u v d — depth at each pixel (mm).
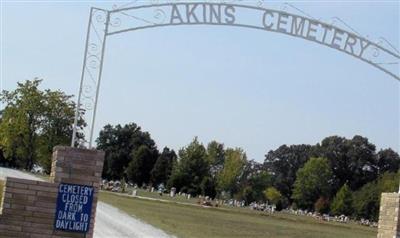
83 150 12414
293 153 155000
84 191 12352
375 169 145000
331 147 147000
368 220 105312
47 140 87312
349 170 144875
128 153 141250
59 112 88062
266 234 38969
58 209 12266
